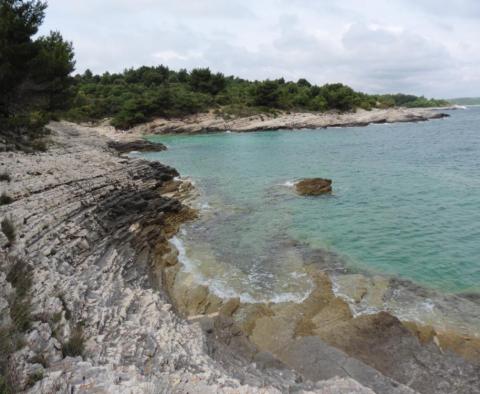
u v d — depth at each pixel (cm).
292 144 5966
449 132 6762
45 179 1903
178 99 9119
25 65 2769
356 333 998
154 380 614
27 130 3247
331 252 1655
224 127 8938
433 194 2470
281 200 2534
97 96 10312
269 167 3884
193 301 1266
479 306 1188
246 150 5438
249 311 1193
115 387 552
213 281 1430
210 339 953
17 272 925
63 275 1045
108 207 1903
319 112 10500
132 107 8644
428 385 826
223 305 1235
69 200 1736
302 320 1117
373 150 4794
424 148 4716
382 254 1608
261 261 1595
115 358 689
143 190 2470
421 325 1082
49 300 829
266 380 753
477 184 2669
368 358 915
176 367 705
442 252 1597
